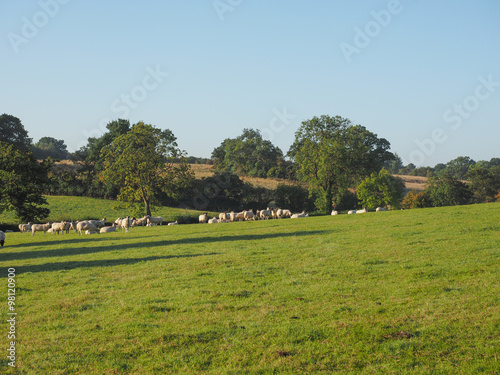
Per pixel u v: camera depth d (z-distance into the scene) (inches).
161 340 391.9
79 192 4025.6
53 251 1067.3
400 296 475.5
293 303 476.4
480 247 700.0
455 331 374.0
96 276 689.0
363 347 357.7
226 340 385.7
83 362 357.7
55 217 3262.8
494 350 335.3
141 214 2834.6
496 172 5226.4
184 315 458.6
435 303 442.3
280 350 359.3
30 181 1859.0
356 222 1294.3
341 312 437.4
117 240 1266.0
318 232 1104.2
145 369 339.9
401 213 1449.3
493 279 505.0
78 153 4338.1
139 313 473.1
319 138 3511.3
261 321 424.8
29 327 447.5
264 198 3951.8
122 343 390.6
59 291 596.1
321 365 332.5
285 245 906.1
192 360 351.3
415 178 6220.5
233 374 324.5
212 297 519.2
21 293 593.9
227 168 5492.1
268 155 5502.0
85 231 1675.7
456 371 311.9
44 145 7116.1
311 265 668.1
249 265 700.0
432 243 780.6
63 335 416.5
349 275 585.9
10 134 4480.8
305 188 4082.2
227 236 1169.4
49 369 347.3
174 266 732.7
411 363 327.9
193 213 3627.0
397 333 378.6
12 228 2532.0
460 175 7504.9
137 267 748.0
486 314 401.4
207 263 743.1
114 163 2785.4
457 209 1357.0
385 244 815.1
